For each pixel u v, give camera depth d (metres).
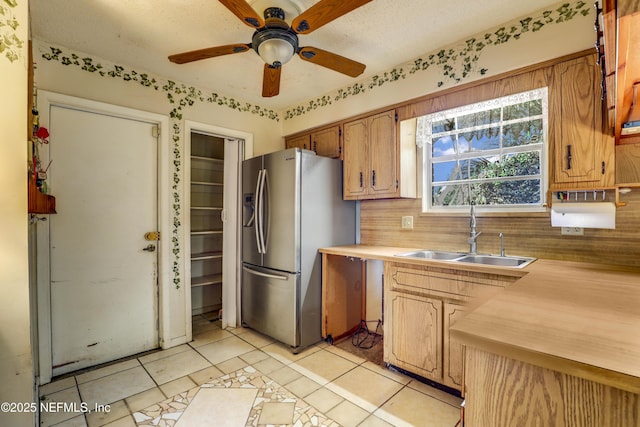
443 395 1.94
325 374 2.19
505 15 1.85
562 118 1.74
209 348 2.64
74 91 2.21
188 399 1.90
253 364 2.35
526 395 0.67
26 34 1.16
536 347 0.65
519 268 1.63
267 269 2.80
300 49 1.74
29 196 1.41
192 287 3.52
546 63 1.80
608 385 0.56
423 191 2.61
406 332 2.11
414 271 2.06
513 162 2.23
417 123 2.64
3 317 1.12
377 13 1.82
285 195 2.63
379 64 2.46
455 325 0.78
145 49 2.21
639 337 0.69
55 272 2.18
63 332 2.21
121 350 2.46
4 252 1.13
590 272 1.49
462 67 2.11
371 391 1.98
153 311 2.62
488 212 2.20
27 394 1.16
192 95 2.81
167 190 2.65
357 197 2.79
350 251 2.45
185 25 1.92
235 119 3.12
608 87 1.12
